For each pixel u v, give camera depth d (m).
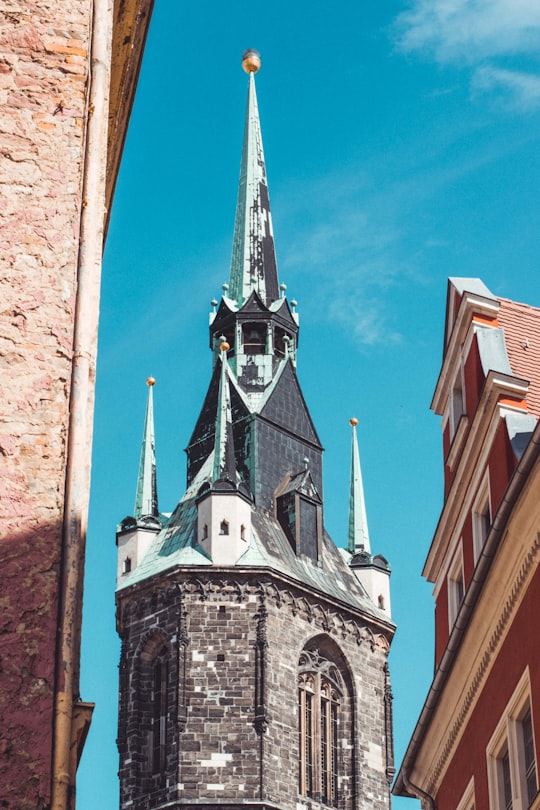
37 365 14.84
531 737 29.16
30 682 13.51
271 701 98.06
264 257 117.94
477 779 32.59
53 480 14.40
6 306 14.99
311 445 112.00
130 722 98.44
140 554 103.81
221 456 106.06
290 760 97.69
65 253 15.33
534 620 29.12
